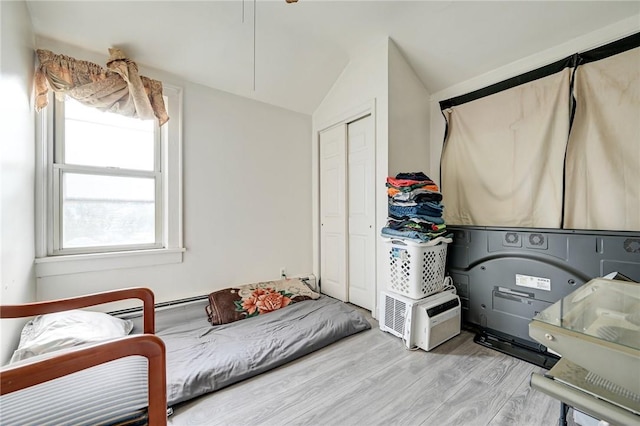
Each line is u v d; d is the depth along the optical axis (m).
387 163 2.22
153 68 2.14
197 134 2.36
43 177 1.77
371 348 1.81
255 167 2.70
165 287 2.22
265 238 2.77
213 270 2.46
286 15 1.99
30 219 1.63
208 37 2.04
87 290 1.91
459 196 2.41
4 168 1.23
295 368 1.58
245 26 2.02
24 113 1.51
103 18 1.75
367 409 1.24
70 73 1.75
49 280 1.78
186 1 1.78
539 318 0.69
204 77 2.33
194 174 2.35
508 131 2.09
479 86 2.29
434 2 1.87
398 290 1.96
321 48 2.34
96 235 2.00
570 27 1.75
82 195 1.94
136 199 2.15
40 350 1.22
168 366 1.47
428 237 1.85
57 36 1.77
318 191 3.07
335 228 2.86
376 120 2.32
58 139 1.86
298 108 2.94
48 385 0.78
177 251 2.26
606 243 1.45
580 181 1.76
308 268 3.08
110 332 1.54
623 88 1.60
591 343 0.57
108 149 2.04
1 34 1.22
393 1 1.88
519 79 2.02
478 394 1.33
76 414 0.68
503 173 2.12
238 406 1.28
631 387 0.53
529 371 1.52
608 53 1.65
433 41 2.15
